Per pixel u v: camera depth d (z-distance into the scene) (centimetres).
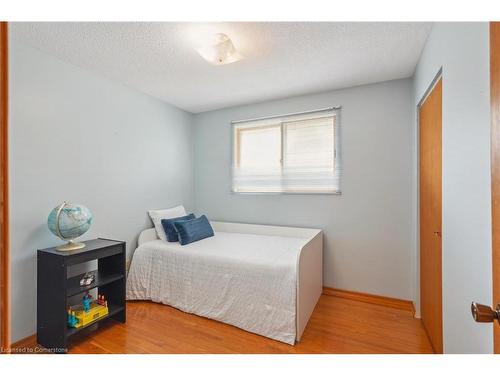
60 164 216
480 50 97
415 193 233
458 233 122
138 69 237
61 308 179
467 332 112
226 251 243
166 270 254
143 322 222
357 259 275
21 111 190
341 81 263
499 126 62
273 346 188
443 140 145
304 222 304
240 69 237
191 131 376
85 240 233
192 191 376
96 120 246
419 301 230
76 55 210
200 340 195
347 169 280
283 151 317
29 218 195
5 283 56
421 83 206
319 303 261
